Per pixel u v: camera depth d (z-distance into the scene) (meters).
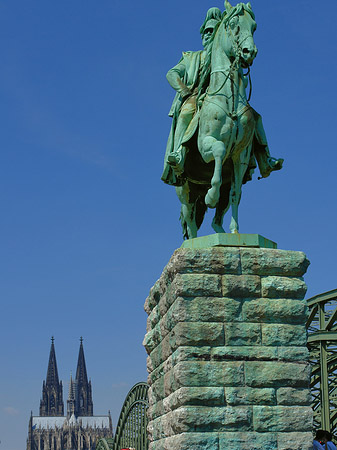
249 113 12.60
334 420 38.50
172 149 14.27
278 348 11.40
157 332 13.40
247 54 12.47
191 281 11.44
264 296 11.59
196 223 15.02
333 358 34.78
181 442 10.83
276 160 13.19
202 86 13.38
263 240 12.11
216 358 11.23
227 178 13.82
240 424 10.99
